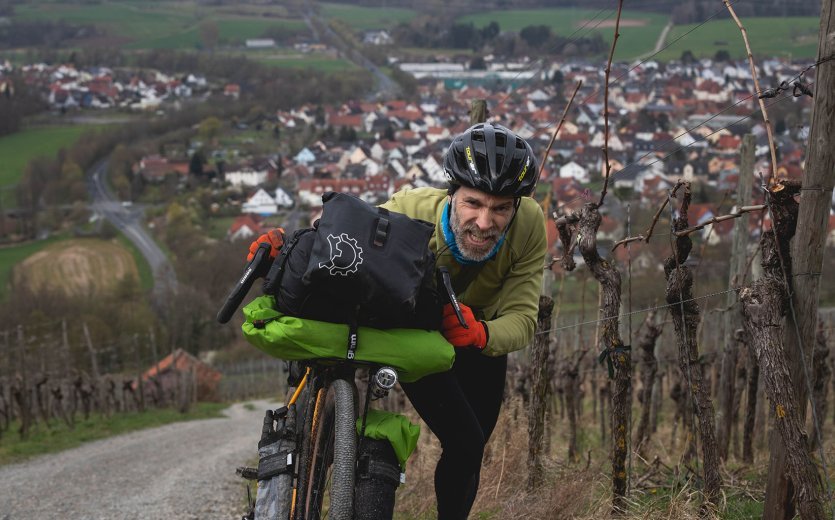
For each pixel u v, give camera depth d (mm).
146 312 61188
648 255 26141
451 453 3168
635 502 4379
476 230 3057
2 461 12484
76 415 20922
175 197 141125
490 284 3326
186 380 24625
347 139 181625
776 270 3471
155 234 117250
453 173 3057
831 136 3330
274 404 31141
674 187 4082
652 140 136375
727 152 127375
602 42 192375
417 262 2795
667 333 11344
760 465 5418
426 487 5324
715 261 22859
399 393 9461
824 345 5379
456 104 195625
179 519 6594
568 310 23188
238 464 10539
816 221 3377
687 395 6715
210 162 168750
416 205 3268
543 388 4898
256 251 2979
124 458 12047
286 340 2816
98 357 47312
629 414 4445
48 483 9398
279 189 139000
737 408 6738
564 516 4332
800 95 3623
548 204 6039
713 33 190750
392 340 2855
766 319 3359
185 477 9320
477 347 3090
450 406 3088
